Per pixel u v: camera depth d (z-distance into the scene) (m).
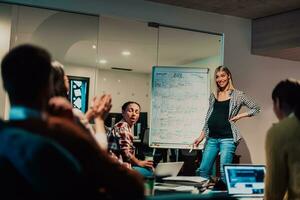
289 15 5.64
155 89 5.57
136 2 5.41
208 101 5.50
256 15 5.92
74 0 5.11
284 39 5.68
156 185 2.85
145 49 6.27
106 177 1.21
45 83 1.21
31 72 1.18
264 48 5.97
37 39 5.24
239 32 6.07
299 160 1.99
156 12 5.53
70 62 5.67
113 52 6.15
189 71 5.56
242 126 6.04
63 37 5.42
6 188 1.06
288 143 2.01
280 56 6.31
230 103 4.79
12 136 1.07
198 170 5.11
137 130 6.10
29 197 1.06
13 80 1.18
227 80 4.84
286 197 2.20
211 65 6.03
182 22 5.70
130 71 6.85
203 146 5.32
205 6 5.61
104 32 5.84
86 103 5.91
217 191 2.76
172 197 1.18
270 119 6.31
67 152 1.11
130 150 3.75
